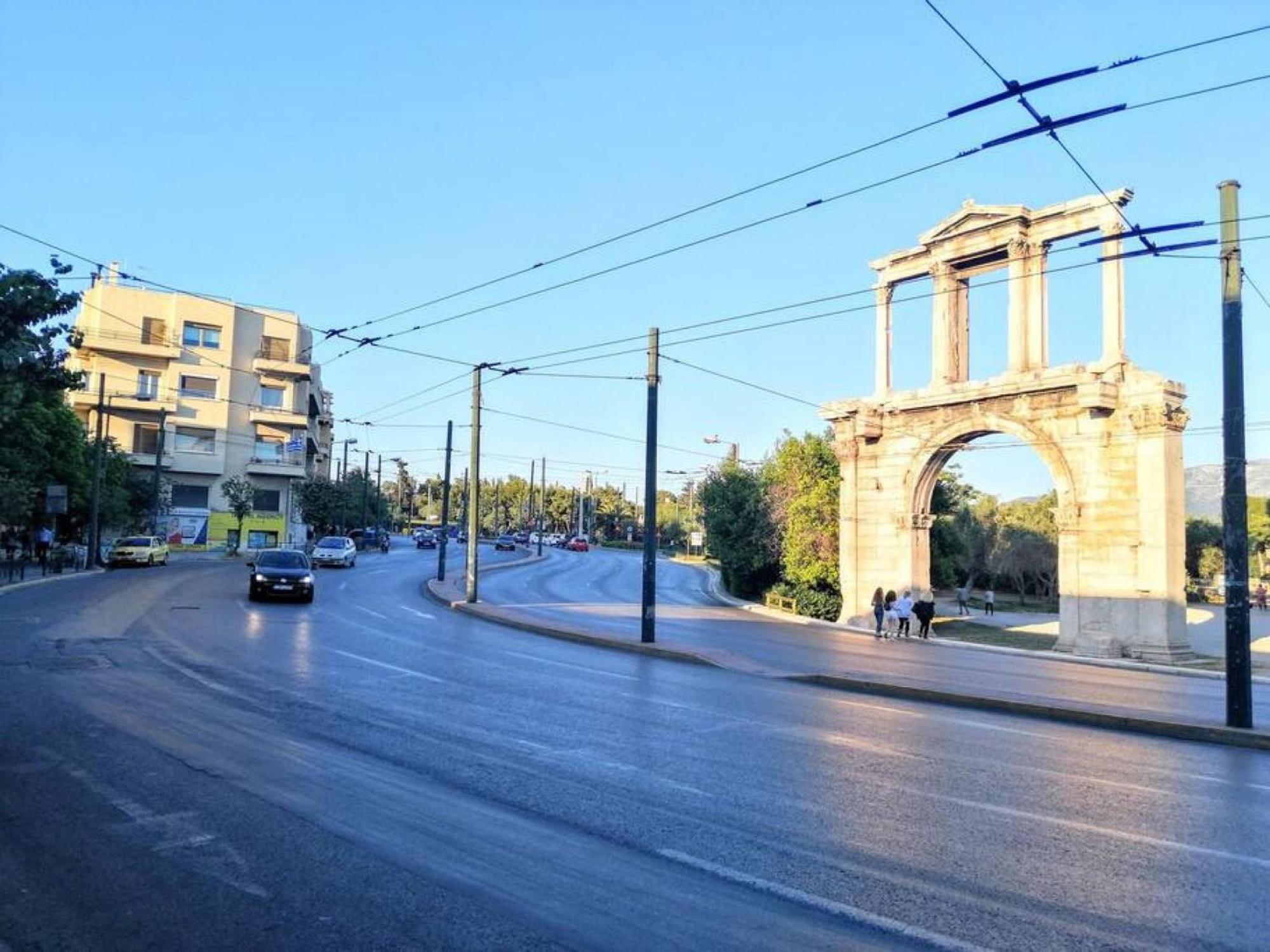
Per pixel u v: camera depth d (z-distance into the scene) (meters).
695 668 17.12
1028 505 67.56
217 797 7.12
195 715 10.20
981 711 13.34
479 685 13.41
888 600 30.62
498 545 79.69
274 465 63.56
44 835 6.15
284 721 10.12
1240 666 12.20
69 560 40.69
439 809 7.00
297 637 18.66
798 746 9.80
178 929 4.72
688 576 61.50
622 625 25.81
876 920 5.05
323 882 5.42
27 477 36.25
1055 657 26.16
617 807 7.20
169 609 23.05
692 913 5.10
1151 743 11.35
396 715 10.80
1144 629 25.81
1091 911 5.29
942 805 7.54
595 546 110.00
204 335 62.12
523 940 4.68
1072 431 27.84
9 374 10.95
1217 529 66.81
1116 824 7.15
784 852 6.20
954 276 32.28
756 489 44.19
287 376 64.94
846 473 34.88
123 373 59.84
